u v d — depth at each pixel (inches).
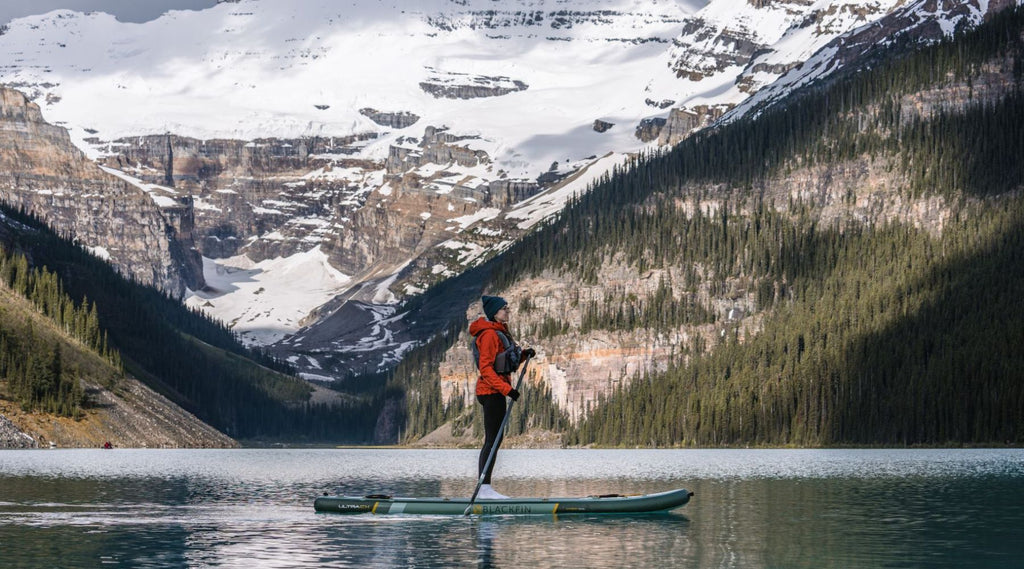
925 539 1713.8
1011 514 2113.7
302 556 1520.7
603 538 1678.2
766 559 1508.4
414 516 1930.4
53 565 1450.5
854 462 5378.9
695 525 1863.9
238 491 2861.7
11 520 1990.7
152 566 1440.7
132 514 2107.5
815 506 2301.9
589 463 5821.9
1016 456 6205.7
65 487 2950.3
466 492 2891.2
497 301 1841.8
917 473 3971.5
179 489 2918.3
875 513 2130.9
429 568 1423.5
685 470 4564.5
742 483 3294.8
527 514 1899.6
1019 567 1453.0
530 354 1861.5
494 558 1499.8
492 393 1840.6
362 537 1689.2
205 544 1637.6
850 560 1507.1
